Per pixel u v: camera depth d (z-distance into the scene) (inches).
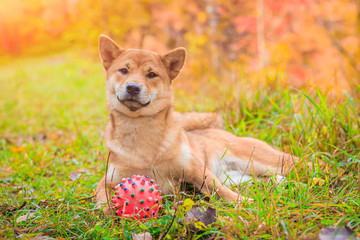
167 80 156.2
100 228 108.8
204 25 514.3
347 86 243.9
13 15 973.2
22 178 175.0
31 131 311.0
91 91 469.1
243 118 214.1
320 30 425.4
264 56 421.1
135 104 140.9
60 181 176.7
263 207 113.0
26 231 116.2
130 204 118.0
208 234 110.6
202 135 177.2
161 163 145.1
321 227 107.4
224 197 135.0
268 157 162.4
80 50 776.9
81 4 602.9
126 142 145.1
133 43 594.9
